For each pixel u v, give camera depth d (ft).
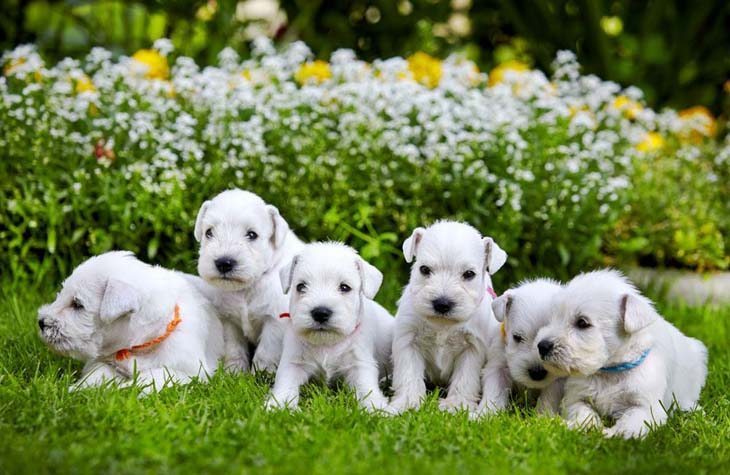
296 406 16.42
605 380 16.74
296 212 23.45
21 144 23.71
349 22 36.55
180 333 17.61
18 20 32.04
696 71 36.63
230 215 18.33
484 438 14.85
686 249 25.90
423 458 13.94
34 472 12.49
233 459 13.51
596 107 29.22
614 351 16.38
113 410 14.85
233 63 28.91
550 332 16.28
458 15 36.96
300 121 25.07
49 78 25.75
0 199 23.08
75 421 14.52
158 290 17.35
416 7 36.01
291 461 13.47
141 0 33.71
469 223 23.90
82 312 16.90
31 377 17.33
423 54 31.30
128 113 24.93
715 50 36.78
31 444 13.55
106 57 27.25
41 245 23.04
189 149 23.48
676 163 29.58
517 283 23.25
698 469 13.91
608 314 16.26
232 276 17.89
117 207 22.65
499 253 17.62
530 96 27.81
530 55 36.45
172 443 13.96
